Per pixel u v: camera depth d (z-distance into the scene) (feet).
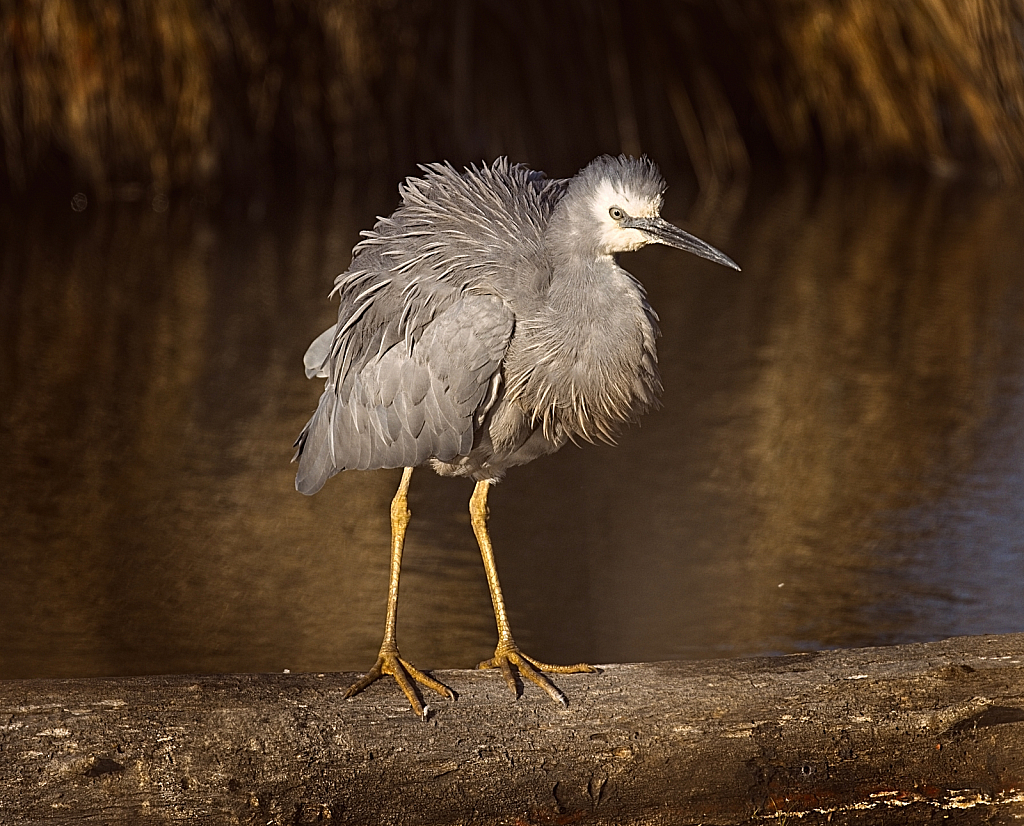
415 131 92.68
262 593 34.32
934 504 40.83
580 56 97.76
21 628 32.04
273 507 39.99
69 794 20.18
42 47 77.36
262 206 84.28
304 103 90.58
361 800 21.17
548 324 24.27
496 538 38.24
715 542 37.83
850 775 22.26
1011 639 23.80
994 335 60.80
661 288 68.90
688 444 46.16
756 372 54.60
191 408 48.26
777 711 22.02
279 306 62.08
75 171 81.82
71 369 52.03
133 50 79.20
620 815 21.93
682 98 101.55
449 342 24.50
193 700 21.38
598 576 35.32
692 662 23.27
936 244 80.64
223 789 20.66
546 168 94.84
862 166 105.29
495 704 21.95
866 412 49.65
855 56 101.14
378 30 90.43
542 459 44.91
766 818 22.29
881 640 32.14
